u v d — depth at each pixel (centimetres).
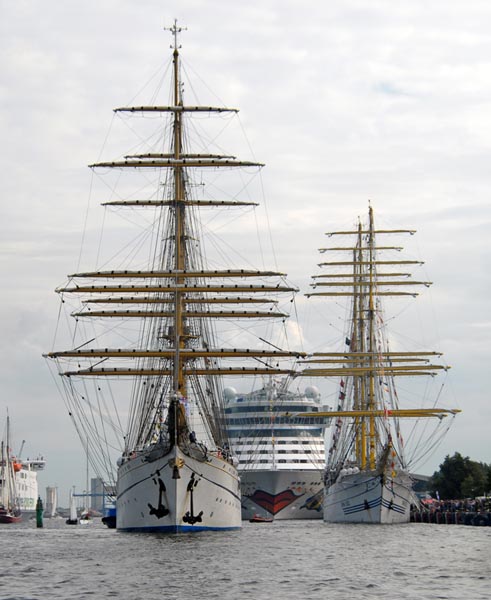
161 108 15850
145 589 7556
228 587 7656
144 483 12650
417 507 19825
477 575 8431
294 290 15225
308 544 11881
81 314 15150
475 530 15312
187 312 15175
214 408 15588
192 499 12650
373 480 17525
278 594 7300
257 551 10612
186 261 16025
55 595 7319
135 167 15875
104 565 9238
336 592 7400
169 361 15338
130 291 15050
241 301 15238
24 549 11744
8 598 7181
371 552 10706
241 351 14900
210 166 15925
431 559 9875
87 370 14825
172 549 10756
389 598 7100
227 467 13275
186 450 12431
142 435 15225
